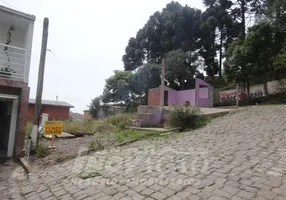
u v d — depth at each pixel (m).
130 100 31.27
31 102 25.34
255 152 5.87
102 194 4.46
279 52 19.81
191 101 20.30
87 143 9.74
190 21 33.56
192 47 32.84
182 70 28.30
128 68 38.06
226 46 32.16
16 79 10.16
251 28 20.66
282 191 3.75
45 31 9.83
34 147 9.09
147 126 12.38
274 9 20.42
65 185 5.23
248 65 20.08
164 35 33.91
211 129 9.60
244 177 4.42
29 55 10.16
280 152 5.70
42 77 9.66
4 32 11.41
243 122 10.28
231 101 23.00
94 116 32.66
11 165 8.28
